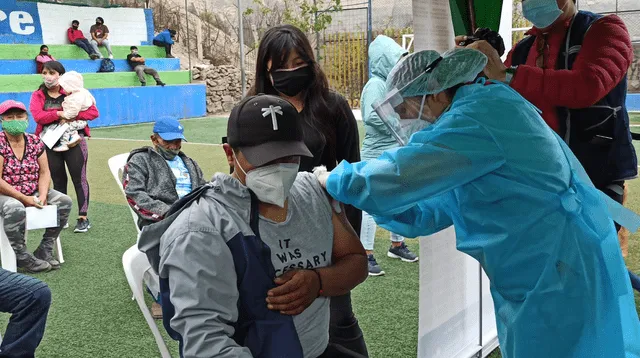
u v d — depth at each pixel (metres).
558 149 1.96
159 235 1.65
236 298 1.61
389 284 4.55
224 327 1.57
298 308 1.65
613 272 1.97
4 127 4.91
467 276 3.07
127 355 3.48
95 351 3.54
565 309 1.89
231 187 1.63
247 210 1.64
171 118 4.21
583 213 1.97
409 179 1.82
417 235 2.22
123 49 20.78
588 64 2.31
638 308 3.86
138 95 17.89
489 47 2.13
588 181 2.06
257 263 1.61
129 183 4.05
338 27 20.52
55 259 5.25
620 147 2.66
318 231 1.74
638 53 16.52
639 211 6.43
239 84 21.92
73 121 6.12
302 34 2.59
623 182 2.78
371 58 4.50
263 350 1.64
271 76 2.56
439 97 2.00
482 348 3.18
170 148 4.19
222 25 26.88
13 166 4.94
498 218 1.93
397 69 2.03
